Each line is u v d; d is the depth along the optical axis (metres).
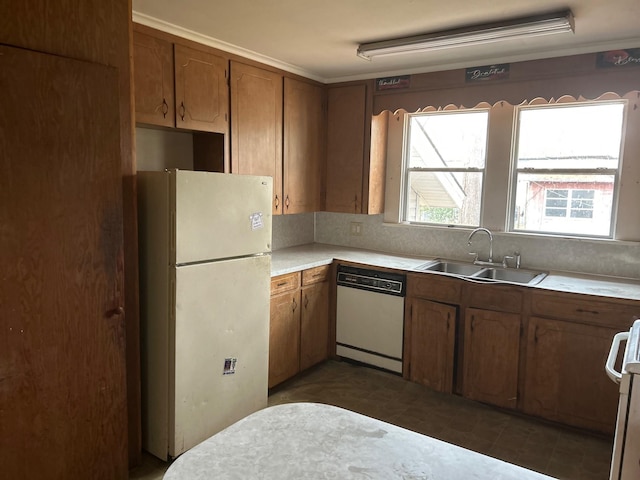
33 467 1.98
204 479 1.03
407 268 3.39
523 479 1.06
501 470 1.10
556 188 3.38
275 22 2.63
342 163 4.02
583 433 2.82
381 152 4.01
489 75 3.30
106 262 2.12
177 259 2.31
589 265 3.27
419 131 3.94
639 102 2.98
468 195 3.77
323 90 4.02
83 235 2.03
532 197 3.48
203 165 3.30
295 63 3.53
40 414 1.97
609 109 3.13
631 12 2.37
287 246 4.29
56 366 2.01
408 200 4.08
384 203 4.14
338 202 4.07
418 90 3.60
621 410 1.62
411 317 3.39
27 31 1.85
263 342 2.85
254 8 2.42
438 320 3.25
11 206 1.81
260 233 2.74
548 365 2.85
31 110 1.83
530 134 3.43
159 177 2.33
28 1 1.84
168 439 2.46
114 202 2.13
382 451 1.17
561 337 2.79
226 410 2.68
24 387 1.92
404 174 4.04
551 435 2.81
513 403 3.00
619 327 2.61
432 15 2.49
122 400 2.26
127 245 2.32
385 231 4.15
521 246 3.51
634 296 2.62
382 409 3.10
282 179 3.67
